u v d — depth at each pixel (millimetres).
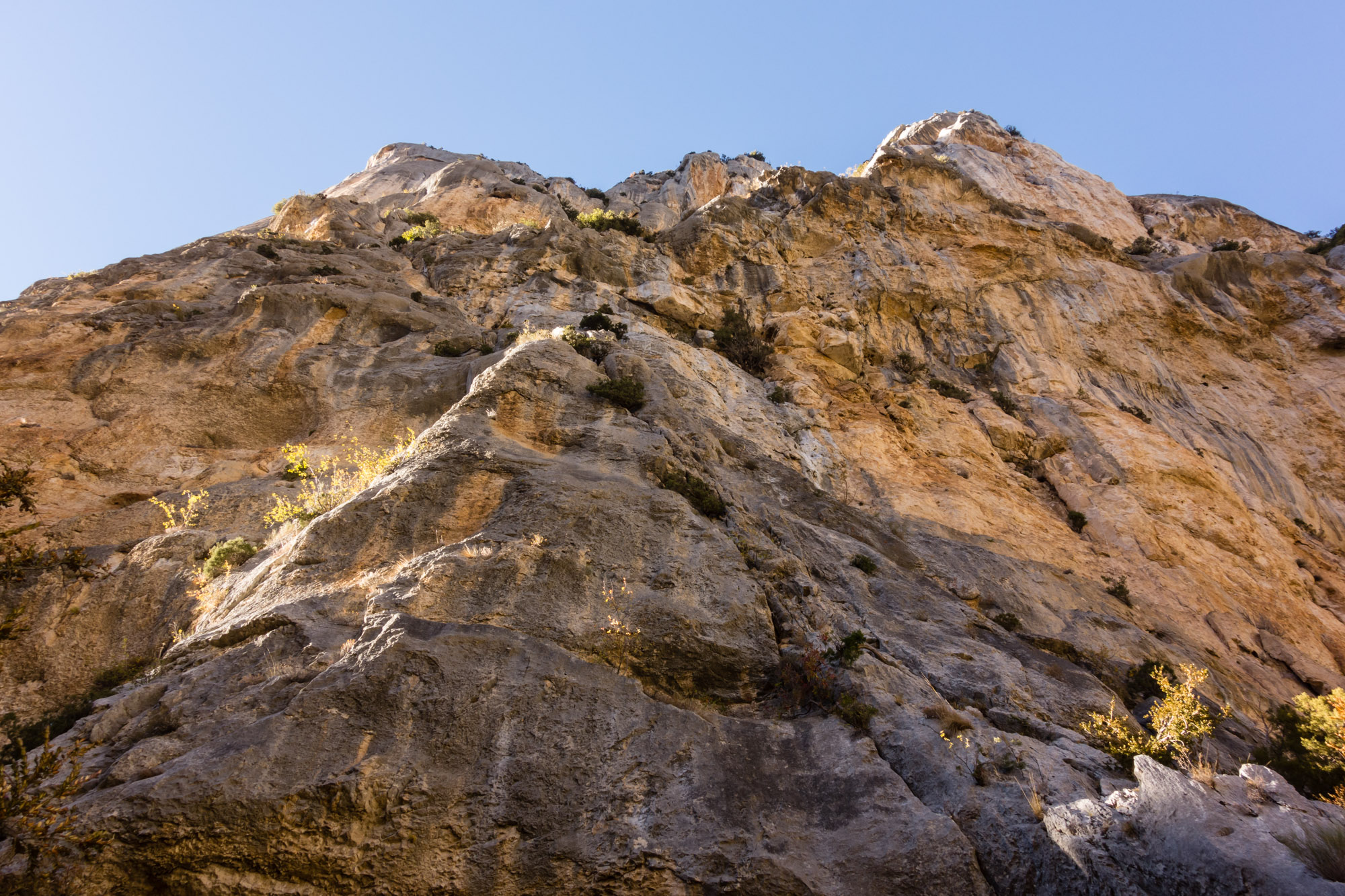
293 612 9977
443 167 65938
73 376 20766
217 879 6582
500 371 17172
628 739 8773
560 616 10406
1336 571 32188
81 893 6133
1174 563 26609
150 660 11688
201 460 19000
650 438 16797
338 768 7473
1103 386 39281
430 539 11922
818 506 20406
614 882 7230
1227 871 6445
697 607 11461
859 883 7395
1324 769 9859
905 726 9703
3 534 10344
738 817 8031
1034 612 19828
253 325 23984
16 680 11336
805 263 42062
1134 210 67875
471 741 8211
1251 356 44250
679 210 75812
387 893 6867
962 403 35094
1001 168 62344
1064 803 8305
